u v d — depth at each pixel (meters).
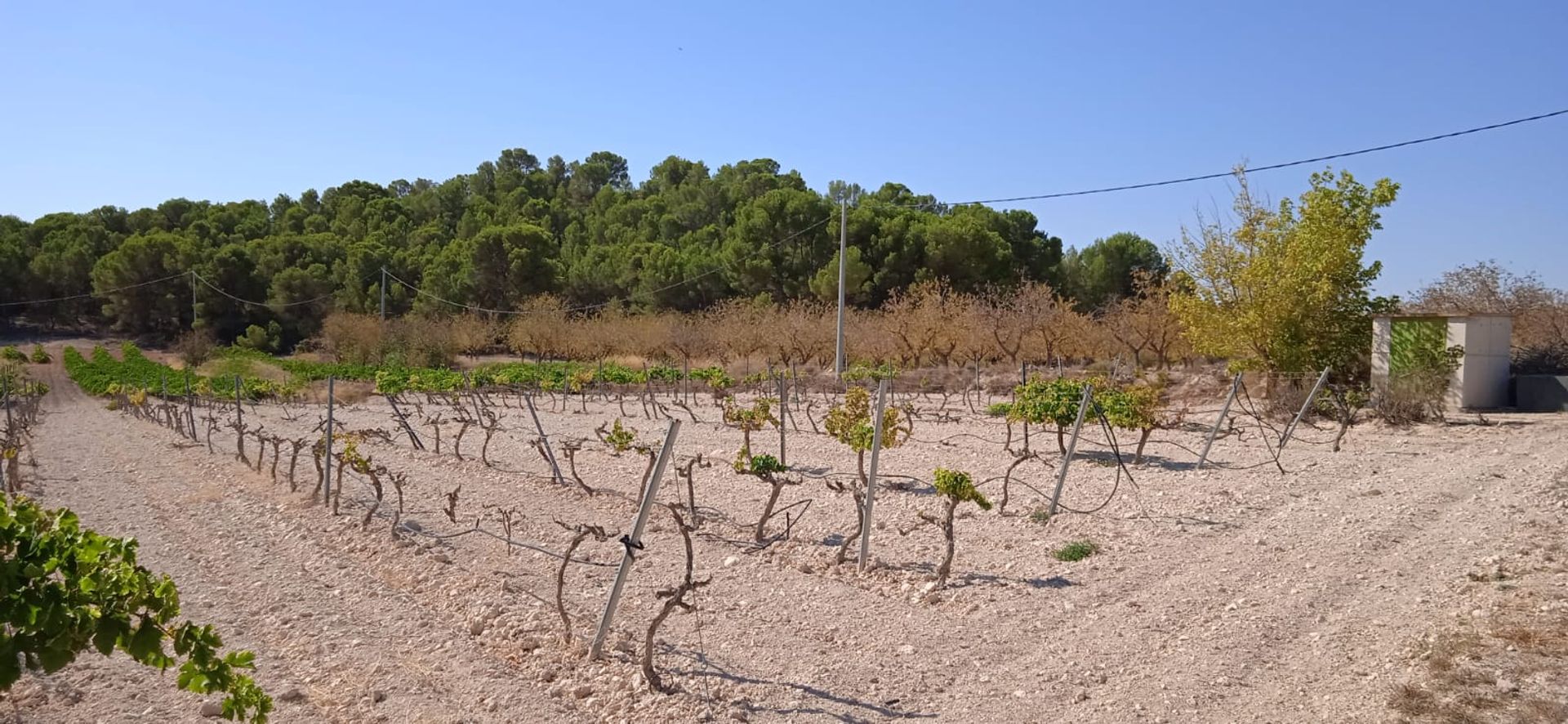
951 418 20.36
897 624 7.61
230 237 68.06
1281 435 16.69
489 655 7.05
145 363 50.44
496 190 82.88
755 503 12.19
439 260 60.69
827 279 45.59
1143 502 11.59
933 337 31.67
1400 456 14.18
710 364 40.12
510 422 22.84
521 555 9.88
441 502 12.84
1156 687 6.19
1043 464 14.45
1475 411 19.12
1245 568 8.73
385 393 30.06
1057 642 7.14
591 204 74.94
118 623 3.48
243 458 17.12
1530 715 5.29
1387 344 20.02
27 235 70.19
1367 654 6.51
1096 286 50.69
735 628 7.56
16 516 3.40
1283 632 7.07
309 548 10.52
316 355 55.22
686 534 6.37
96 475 16.53
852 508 11.75
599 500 12.67
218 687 3.80
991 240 46.81
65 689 6.21
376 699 6.16
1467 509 10.39
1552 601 7.06
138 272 61.38
